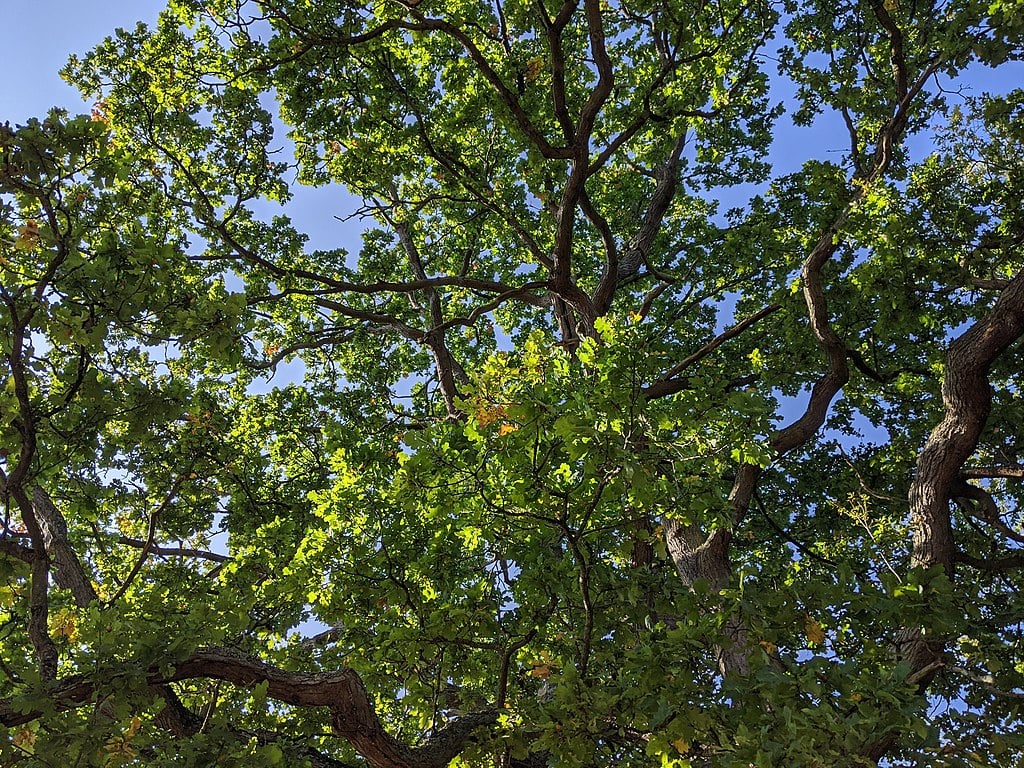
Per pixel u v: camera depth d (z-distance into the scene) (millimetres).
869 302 9867
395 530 6281
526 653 6270
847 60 10516
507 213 11578
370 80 10258
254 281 11258
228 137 11188
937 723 4141
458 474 5004
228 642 6598
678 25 9102
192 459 8695
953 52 7430
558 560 6070
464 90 11156
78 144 4176
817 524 11320
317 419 13203
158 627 5012
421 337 11258
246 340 5195
